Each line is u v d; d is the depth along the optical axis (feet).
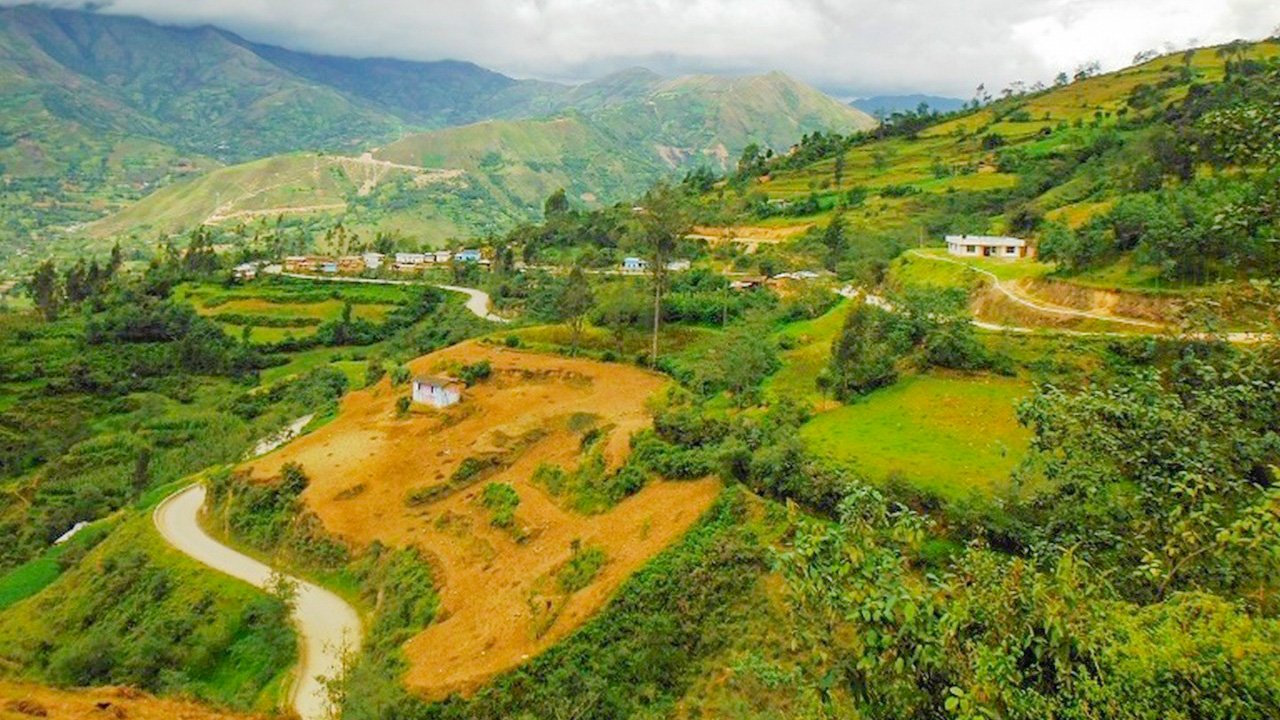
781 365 229.04
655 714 106.93
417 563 167.53
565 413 220.23
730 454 147.43
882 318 206.18
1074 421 48.78
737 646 112.98
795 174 630.33
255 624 162.91
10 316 488.44
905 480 127.75
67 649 165.89
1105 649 30.17
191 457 297.33
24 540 263.08
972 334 199.52
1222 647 28.78
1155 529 44.52
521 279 465.88
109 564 196.54
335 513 193.57
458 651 128.57
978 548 39.17
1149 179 293.02
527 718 110.52
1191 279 199.31
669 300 296.30
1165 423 46.70
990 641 32.71
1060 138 534.37
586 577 135.03
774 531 129.39
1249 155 47.14
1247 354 48.70
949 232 408.26
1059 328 209.97
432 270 571.69
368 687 120.88
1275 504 35.68
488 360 266.16
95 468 310.24
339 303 481.46
